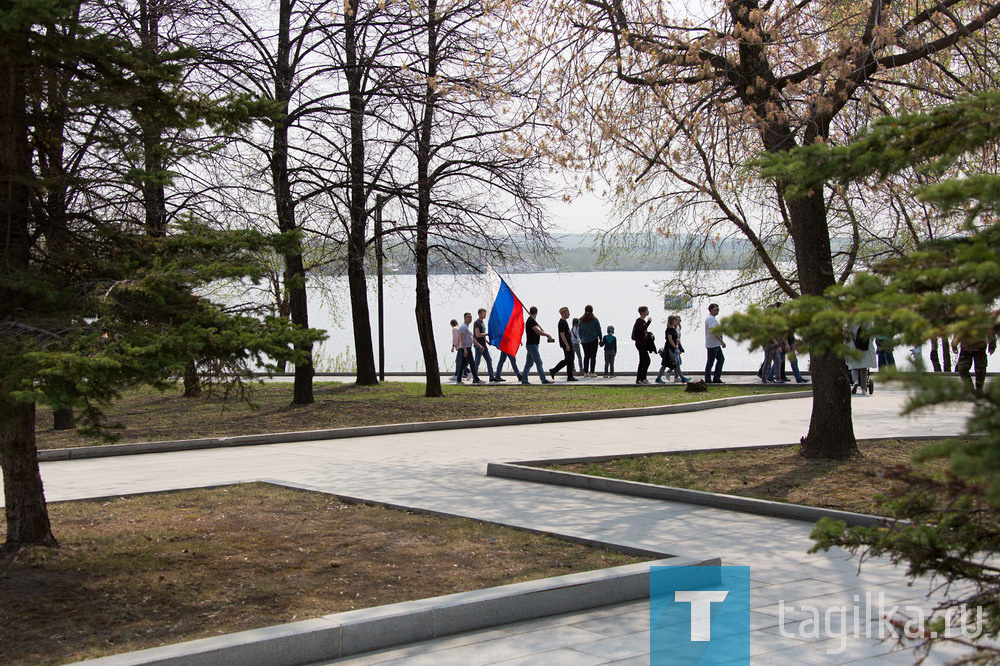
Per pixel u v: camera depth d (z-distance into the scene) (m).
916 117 3.59
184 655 5.23
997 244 3.23
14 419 6.31
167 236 7.56
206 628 6.11
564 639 6.04
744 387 24.22
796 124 11.82
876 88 12.01
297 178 20.12
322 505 10.28
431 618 6.09
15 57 6.46
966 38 11.01
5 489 8.02
